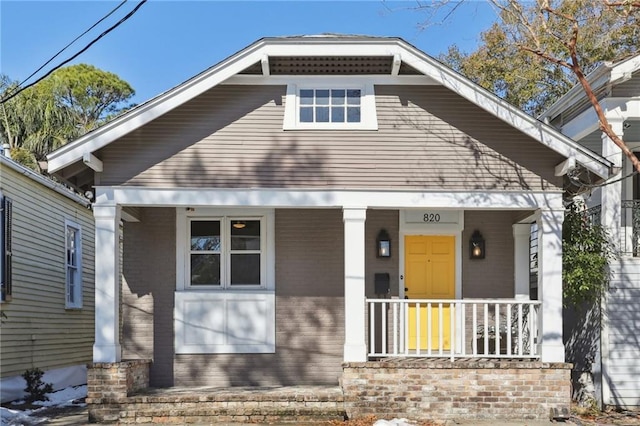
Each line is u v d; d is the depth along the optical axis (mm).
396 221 12078
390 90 10922
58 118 29531
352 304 10516
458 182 10727
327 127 10797
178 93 10414
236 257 12016
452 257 12141
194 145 10703
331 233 11969
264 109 10828
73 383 16484
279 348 11773
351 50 10398
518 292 11945
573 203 12094
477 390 10289
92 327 18469
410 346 12133
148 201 10586
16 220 13711
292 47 10383
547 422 10125
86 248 18109
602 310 11648
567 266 11438
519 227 12016
